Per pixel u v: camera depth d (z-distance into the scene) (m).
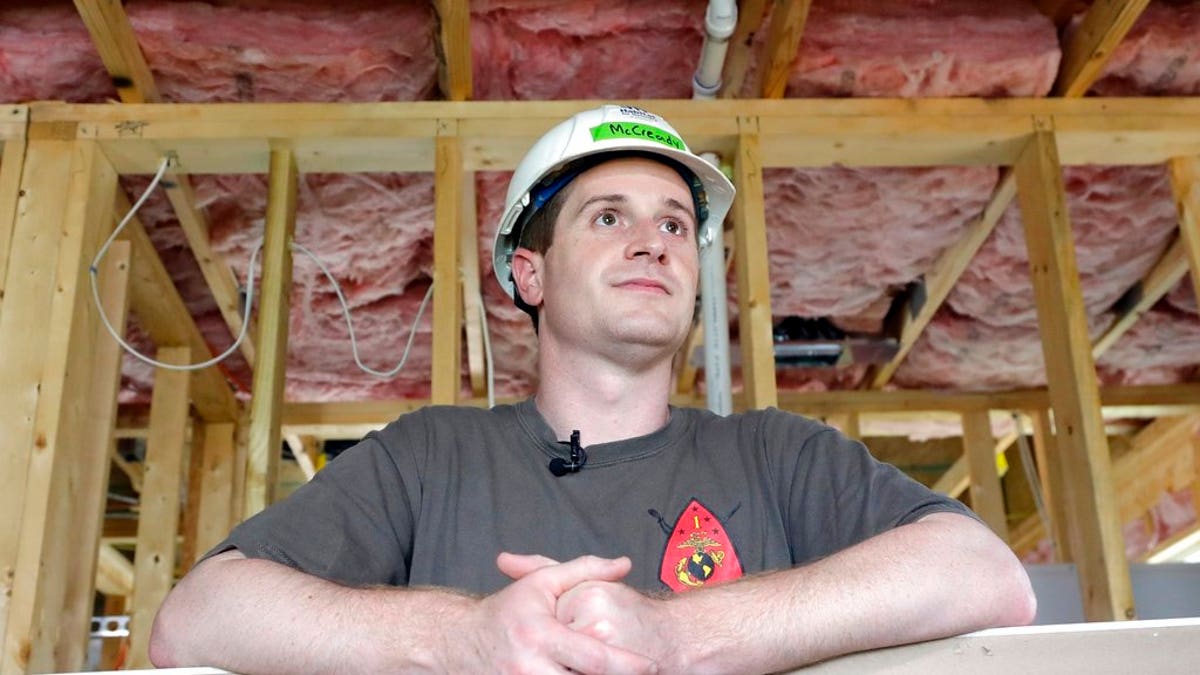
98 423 2.94
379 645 0.91
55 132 2.62
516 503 1.21
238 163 2.73
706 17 2.51
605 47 2.77
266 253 2.56
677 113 2.70
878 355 4.24
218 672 0.79
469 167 2.77
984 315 4.09
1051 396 2.62
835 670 0.84
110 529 5.15
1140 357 4.43
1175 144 2.83
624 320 1.30
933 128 2.73
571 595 0.91
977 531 1.05
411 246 3.51
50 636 2.32
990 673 0.82
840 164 2.85
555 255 1.42
